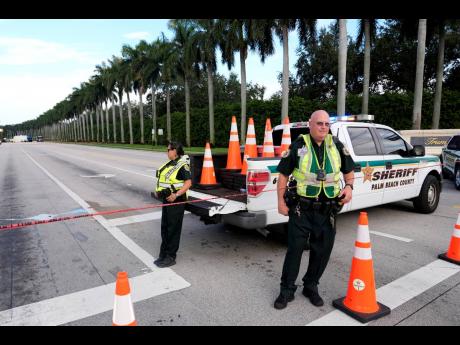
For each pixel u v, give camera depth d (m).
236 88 63.50
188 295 3.54
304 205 3.11
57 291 3.71
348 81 34.97
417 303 3.32
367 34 20.97
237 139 5.60
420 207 6.78
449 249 4.42
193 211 4.41
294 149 3.16
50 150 42.28
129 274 4.11
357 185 5.34
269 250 4.86
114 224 6.40
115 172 15.36
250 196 4.33
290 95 38.84
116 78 55.16
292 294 3.30
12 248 5.15
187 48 32.56
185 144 41.81
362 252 3.11
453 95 22.55
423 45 18.56
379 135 5.91
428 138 16.75
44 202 8.79
